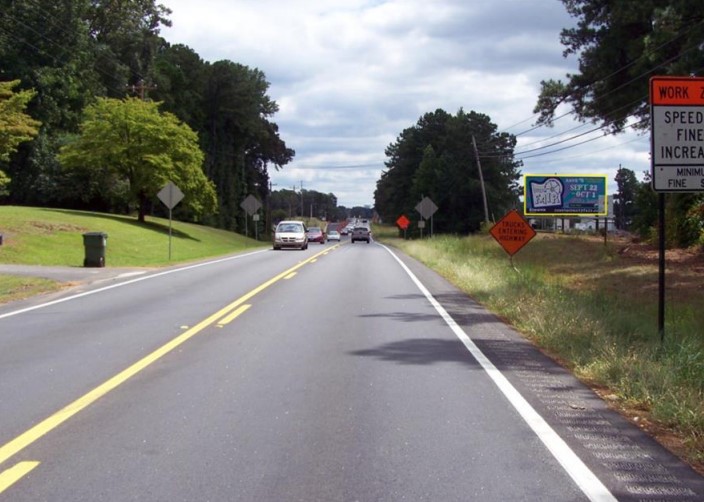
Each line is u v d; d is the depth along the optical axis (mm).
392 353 10328
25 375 8875
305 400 7680
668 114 9492
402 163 108938
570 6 32344
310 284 20906
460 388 8227
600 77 31000
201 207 57625
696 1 22797
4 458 5828
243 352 10352
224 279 22438
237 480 5344
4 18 52562
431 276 24359
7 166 52906
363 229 69312
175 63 85250
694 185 9500
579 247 36562
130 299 16938
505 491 5125
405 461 5766
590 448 6090
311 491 5133
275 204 189875
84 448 6082
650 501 4941
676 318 13609
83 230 40250
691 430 6484
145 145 50781
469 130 86062
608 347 9539
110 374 8922
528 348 10812
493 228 21641
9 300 16797
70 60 57031
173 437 6387
